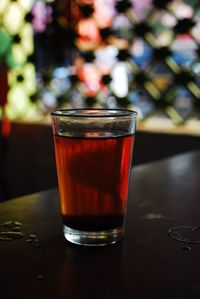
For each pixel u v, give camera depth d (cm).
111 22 144
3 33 172
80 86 156
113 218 35
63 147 34
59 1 154
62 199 36
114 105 148
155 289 28
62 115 34
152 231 39
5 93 120
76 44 153
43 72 164
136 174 63
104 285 29
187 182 58
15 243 36
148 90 141
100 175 34
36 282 29
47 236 37
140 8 138
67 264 32
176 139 129
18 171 167
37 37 163
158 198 50
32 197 51
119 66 145
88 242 35
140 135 136
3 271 31
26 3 165
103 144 34
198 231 39
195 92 133
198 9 127
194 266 31
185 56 132
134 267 31
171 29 133
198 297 27
